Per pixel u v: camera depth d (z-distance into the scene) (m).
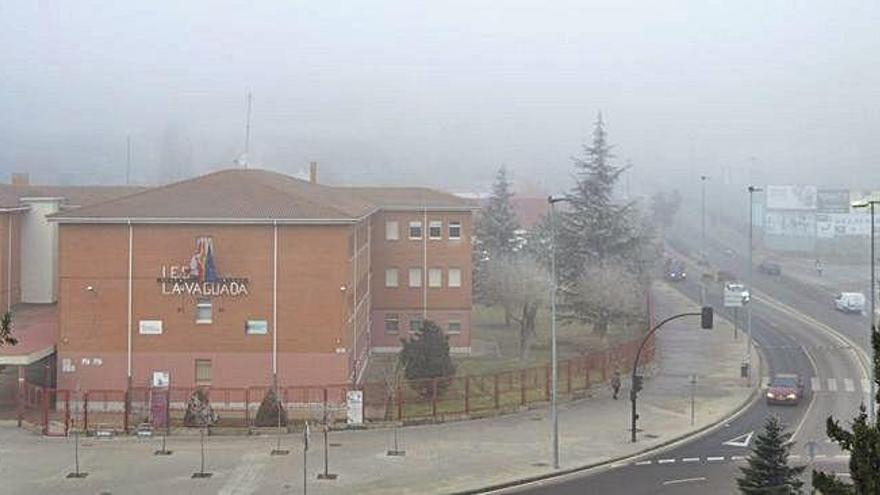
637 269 76.56
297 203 51.66
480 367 61.62
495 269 74.38
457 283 69.56
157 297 50.47
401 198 71.19
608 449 42.22
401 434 45.00
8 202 60.03
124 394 47.81
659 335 75.56
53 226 62.22
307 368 50.38
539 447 42.50
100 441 43.34
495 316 87.44
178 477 37.09
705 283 98.69
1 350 47.22
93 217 50.09
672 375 60.75
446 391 51.22
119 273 50.50
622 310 70.81
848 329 78.50
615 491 35.50
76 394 49.31
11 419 47.31
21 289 61.97
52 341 50.50
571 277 74.56
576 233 74.88
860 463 15.22
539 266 74.44
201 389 47.12
